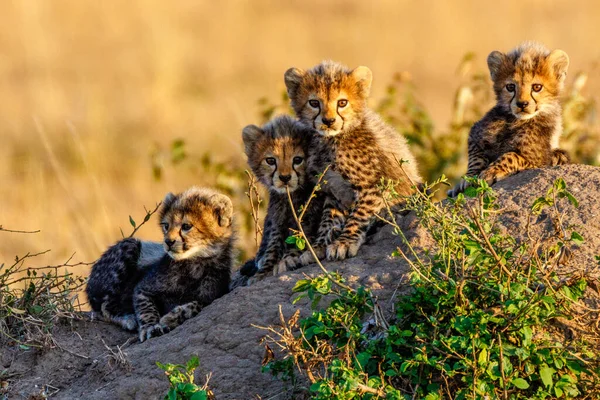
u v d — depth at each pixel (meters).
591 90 18.16
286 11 42.69
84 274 15.86
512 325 8.54
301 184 11.77
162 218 11.78
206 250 11.59
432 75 32.78
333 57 35.25
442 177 9.73
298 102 11.95
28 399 9.91
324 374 9.05
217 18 41.22
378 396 8.23
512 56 12.12
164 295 11.53
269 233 11.93
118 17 41.34
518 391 8.47
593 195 10.32
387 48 35.59
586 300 9.13
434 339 8.52
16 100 30.89
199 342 9.95
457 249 9.02
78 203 19.39
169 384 9.56
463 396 8.27
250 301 10.20
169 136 27.39
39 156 25.52
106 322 11.42
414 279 8.87
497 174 11.29
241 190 15.77
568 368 8.58
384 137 11.77
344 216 11.52
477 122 12.33
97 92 31.72
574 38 34.09
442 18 39.22
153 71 33.81
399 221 10.97
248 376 9.46
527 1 40.88
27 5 40.22
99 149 25.17
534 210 9.21
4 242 18.45
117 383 9.87
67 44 38.06
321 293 9.28
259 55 36.44
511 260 9.20
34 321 10.73
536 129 11.88
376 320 8.95
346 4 43.69
